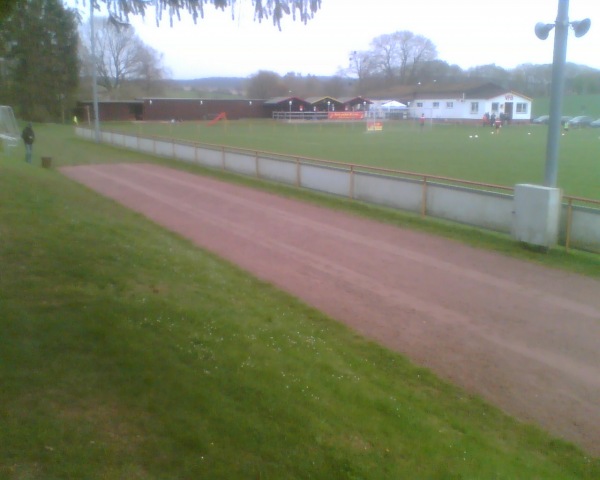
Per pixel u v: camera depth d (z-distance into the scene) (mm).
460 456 5602
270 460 4590
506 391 7465
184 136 54000
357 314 9945
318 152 39406
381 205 19469
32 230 11242
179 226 16562
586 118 79000
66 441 4277
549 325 9500
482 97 88688
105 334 6289
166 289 8969
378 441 5402
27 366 5312
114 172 27922
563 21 13367
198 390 5379
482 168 30609
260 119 88312
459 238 15125
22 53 18141
